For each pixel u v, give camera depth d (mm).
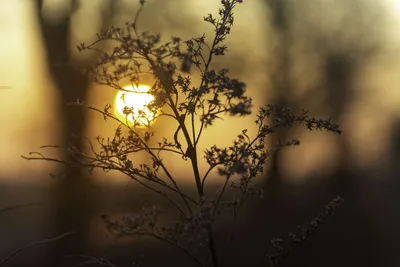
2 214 2875
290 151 22109
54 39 14688
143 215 1823
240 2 2275
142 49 2143
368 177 28375
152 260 13930
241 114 1992
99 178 13281
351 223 19984
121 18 15586
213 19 2248
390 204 25328
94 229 12828
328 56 26766
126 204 9180
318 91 26641
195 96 2123
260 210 19406
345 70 27375
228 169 1979
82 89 14234
